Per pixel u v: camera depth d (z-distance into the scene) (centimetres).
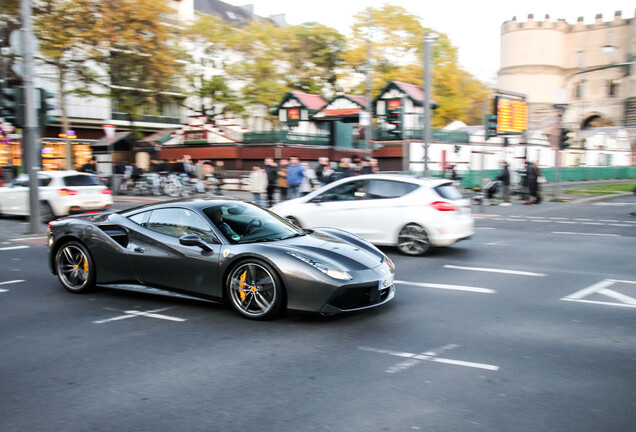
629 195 2662
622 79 6744
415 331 505
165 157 3541
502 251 990
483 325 524
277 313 532
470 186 3016
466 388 372
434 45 3678
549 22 6925
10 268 836
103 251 627
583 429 312
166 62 2670
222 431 313
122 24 2398
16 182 1531
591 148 4984
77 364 427
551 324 527
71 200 1423
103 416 335
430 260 894
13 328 526
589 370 404
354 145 3438
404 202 934
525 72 7006
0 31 2242
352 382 384
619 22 6756
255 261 535
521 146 3812
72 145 3656
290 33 3891
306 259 521
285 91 3625
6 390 377
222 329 515
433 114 3622
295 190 1570
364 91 3684
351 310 518
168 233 598
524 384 378
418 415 331
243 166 3172
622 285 700
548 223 1488
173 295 590
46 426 322
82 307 604
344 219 981
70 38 2347
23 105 1175
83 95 2939
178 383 386
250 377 396
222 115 3762
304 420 326
